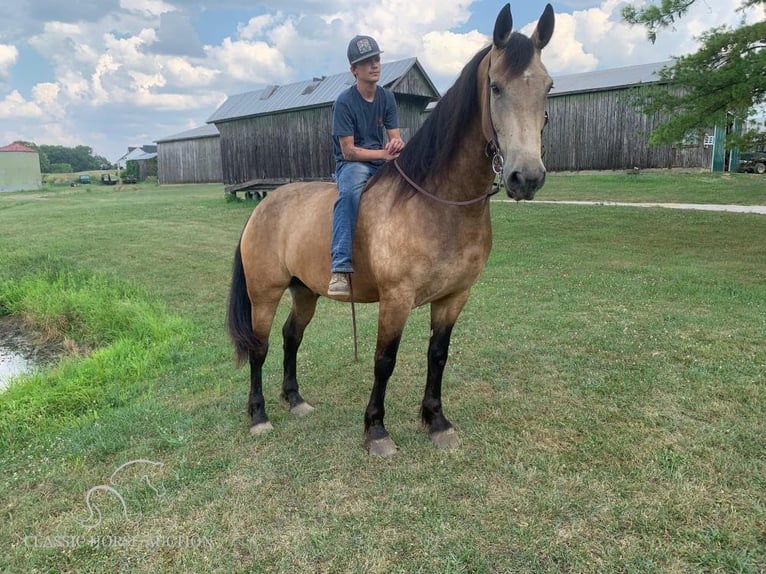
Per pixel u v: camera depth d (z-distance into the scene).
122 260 11.31
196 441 3.63
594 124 23.67
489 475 3.03
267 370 4.96
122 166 79.44
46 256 11.90
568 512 2.67
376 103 3.46
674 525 2.54
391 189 3.13
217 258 11.11
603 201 16.41
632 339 5.15
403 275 3.01
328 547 2.52
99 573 2.44
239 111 23.06
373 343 5.63
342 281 3.18
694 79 8.70
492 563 2.38
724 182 18.55
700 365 4.43
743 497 2.72
